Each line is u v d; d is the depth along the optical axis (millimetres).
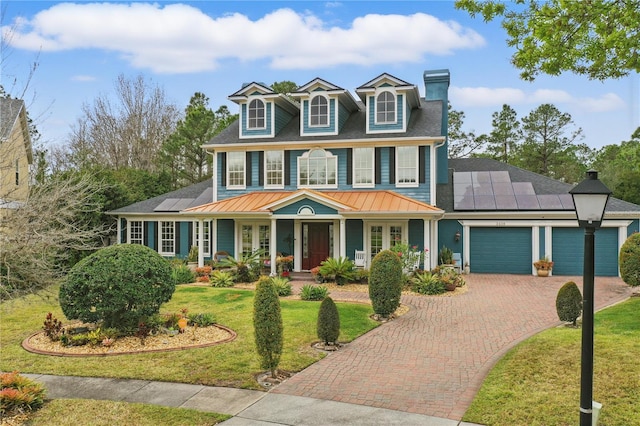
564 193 23125
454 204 23547
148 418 6918
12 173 9234
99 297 10672
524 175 25531
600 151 48344
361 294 17547
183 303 15562
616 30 8148
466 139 45500
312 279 21219
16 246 7387
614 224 21469
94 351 10117
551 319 13320
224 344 10633
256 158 24234
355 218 21469
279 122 24906
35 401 7281
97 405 7375
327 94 23344
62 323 12883
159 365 9227
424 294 17531
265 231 23781
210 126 38875
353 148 22969
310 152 23469
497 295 17344
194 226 26344
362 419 6848
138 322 11367
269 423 6746
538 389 7711
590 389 5715
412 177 22297
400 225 22078
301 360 9641
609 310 13609
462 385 8281
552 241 22359
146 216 26953
